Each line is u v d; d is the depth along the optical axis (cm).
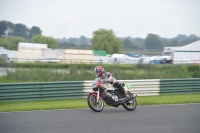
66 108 2783
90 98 2539
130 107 2672
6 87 3094
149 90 3762
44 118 2238
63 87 3350
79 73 5681
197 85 4041
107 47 16700
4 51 11300
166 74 5962
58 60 10562
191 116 2388
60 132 1775
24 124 2002
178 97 3672
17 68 5972
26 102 3162
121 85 2648
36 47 10881
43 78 5391
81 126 1958
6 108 2722
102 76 2594
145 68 6462
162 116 2373
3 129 1838
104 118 2261
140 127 1961
